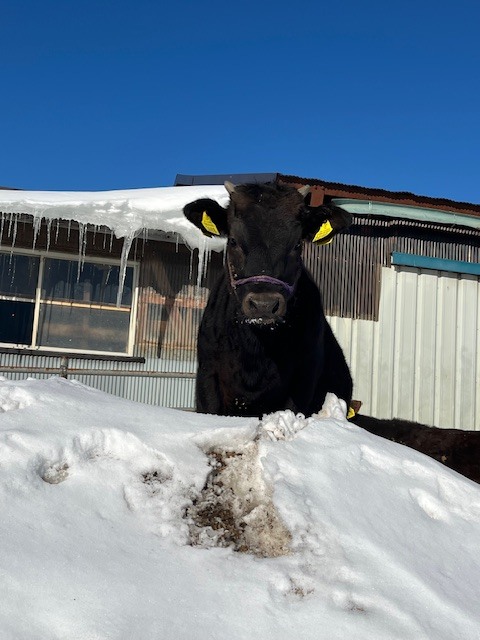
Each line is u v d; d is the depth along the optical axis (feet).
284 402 14.19
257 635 5.34
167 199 22.98
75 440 7.34
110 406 8.72
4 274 24.11
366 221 27.76
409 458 8.62
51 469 7.00
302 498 7.02
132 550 6.14
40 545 5.87
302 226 13.57
